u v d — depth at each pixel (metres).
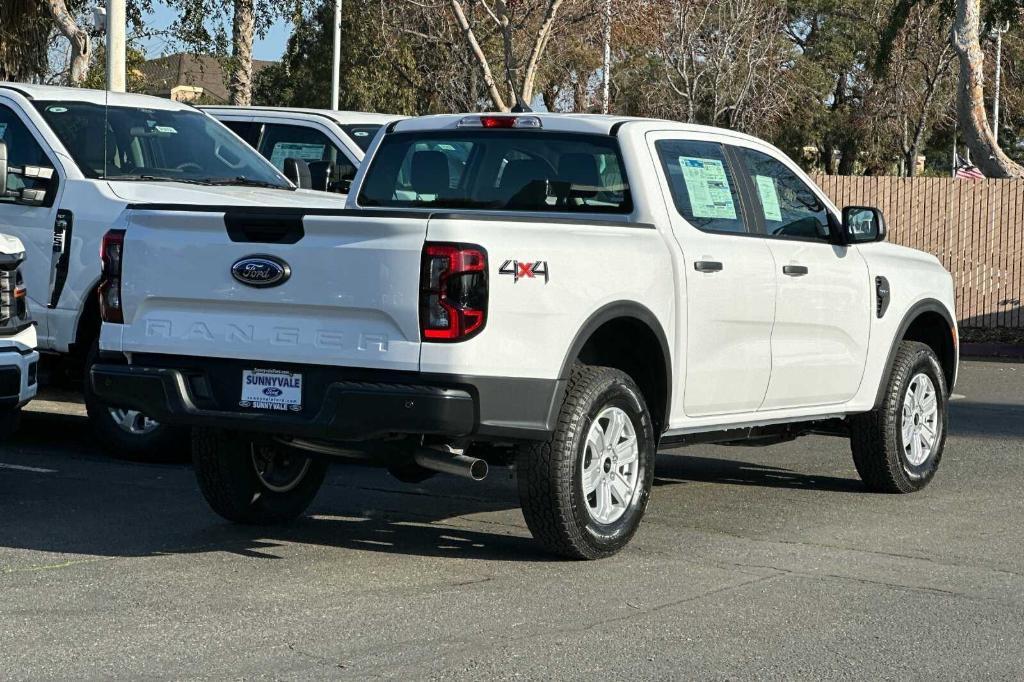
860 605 6.27
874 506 8.70
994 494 9.20
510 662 5.30
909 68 42.97
